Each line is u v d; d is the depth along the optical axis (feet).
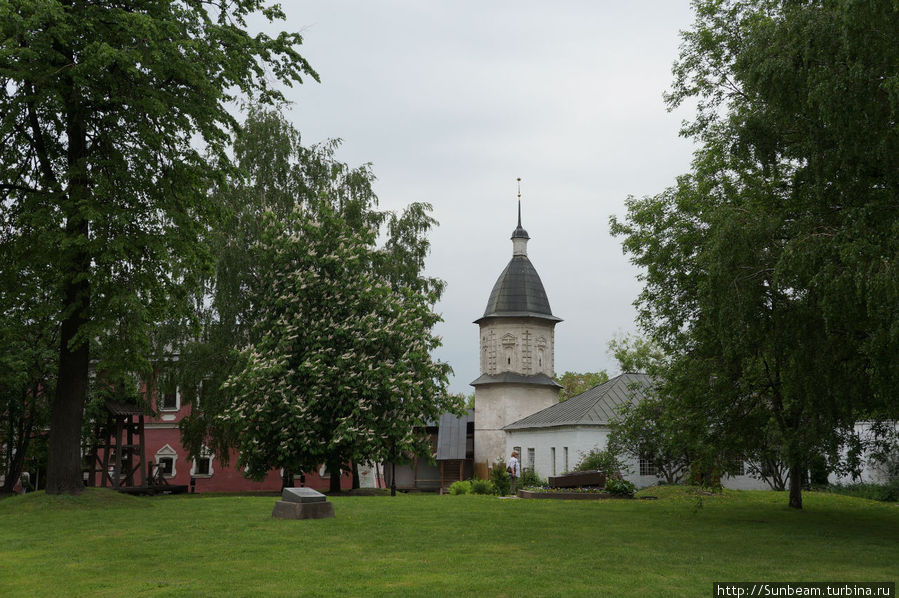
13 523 56.03
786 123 53.16
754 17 68.18
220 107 69.46
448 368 111.04
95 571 37.96
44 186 65.77
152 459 154.10
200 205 70.69
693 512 72.23
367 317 97.76
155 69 62.03
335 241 102.63
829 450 57.36
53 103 61.87
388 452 97.50
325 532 51.47
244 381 90.43
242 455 99.81
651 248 75.66
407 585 34.12
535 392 182.09
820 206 52.08
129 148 66.85
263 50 70.85
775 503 87.71
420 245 131.03
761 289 53.93
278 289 99.25
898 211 46.32
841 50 46.78
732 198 69.26
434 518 60.90
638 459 124.98
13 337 70.49
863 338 52.95
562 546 46.88
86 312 63.62
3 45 56.03
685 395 68.90
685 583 34.94
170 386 103.60
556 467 145.07
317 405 93.91
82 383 67.97
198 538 48.49
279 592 32.60
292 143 121.80
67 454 66.69
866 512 80.18
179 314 70.74
